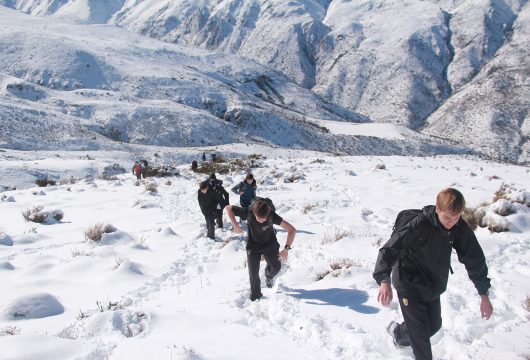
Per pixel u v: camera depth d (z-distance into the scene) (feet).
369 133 552.82
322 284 21.44
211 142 385.09
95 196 63.82
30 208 55.47
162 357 14.15
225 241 33.96
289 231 20.83
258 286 20.81
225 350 15.01
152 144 359.66
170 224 41.04
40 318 19.07
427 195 50.03
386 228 33.65
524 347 14.19
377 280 12.79
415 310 12.65
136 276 25.40
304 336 16.38
